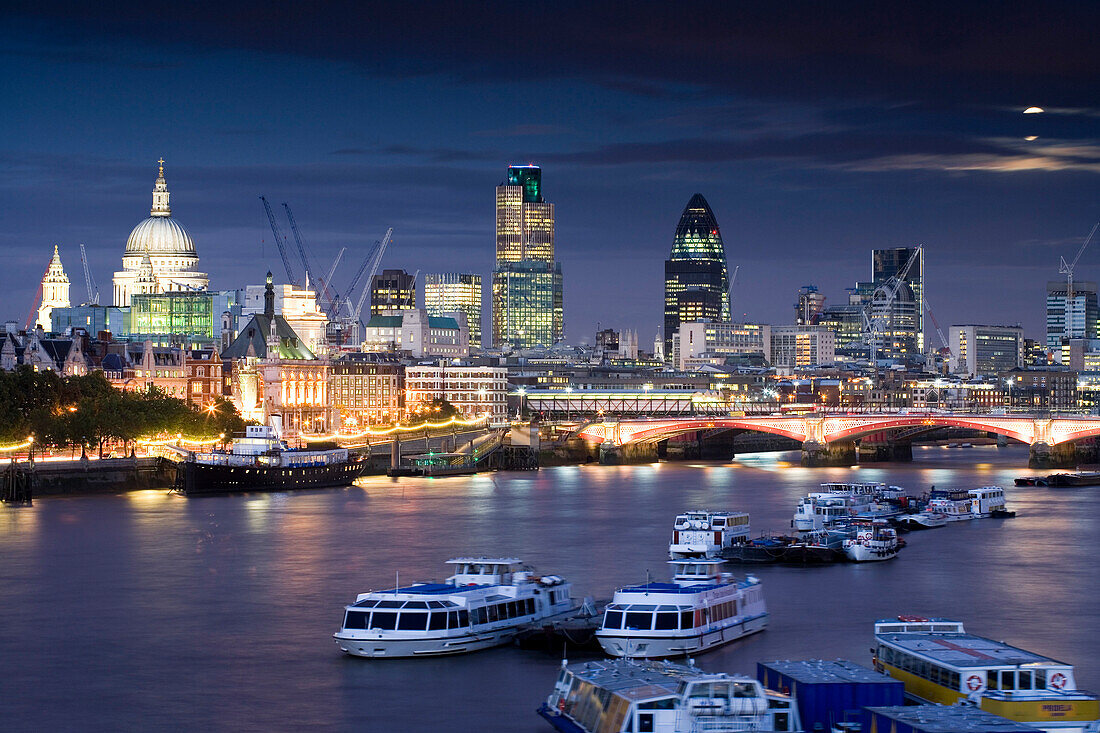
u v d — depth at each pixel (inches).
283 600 7490.2
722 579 6609.3
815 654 6127.0
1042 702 4633.4
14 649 6397.6
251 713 5408.5
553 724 5004.9
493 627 6284.5
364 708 5442.9
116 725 5285.4
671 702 4653.1
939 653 5108.3
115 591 7765.8
